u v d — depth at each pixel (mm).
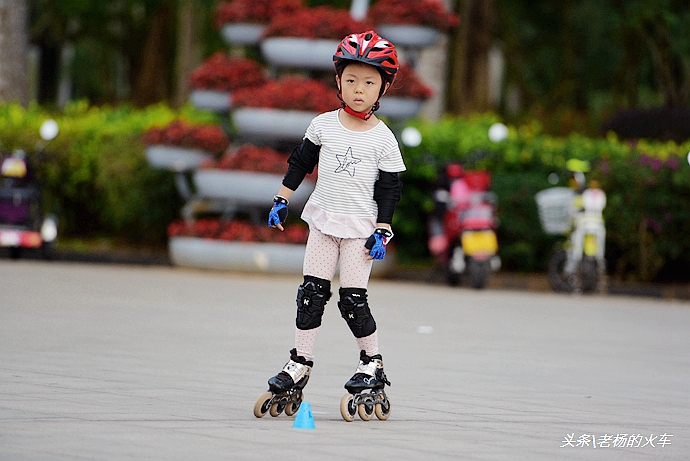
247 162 42688
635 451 14375
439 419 16078
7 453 12531
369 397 15680
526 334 28344
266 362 21219
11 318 26438
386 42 15602
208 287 37250
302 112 43000
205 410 15844
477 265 41188
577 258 41781
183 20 78562
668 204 45000
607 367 22906
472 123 51812
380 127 15836
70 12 85625
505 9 91875
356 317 15789
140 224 51688
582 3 91625
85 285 35844
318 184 15922
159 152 45250
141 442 13375
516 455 13680
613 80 97438
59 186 51750
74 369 19266
